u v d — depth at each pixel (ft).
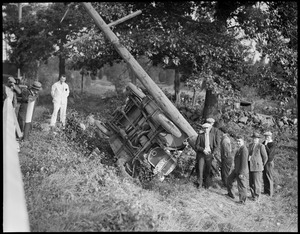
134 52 42.06
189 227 21.68
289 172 33.01
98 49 41.70
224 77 44.37
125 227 18.88
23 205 13.88
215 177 31.14
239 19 43.93
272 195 28.32
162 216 21.90
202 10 45.73
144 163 28.71
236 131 44.24
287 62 42.27
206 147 27.50
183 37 40.81
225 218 23.56
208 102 46.16
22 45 35.88
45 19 37.17
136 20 44.39
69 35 37.81
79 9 37.45
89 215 19.21
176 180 28.99
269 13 43.16
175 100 54.13
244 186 26.00
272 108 55.01
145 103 29.60
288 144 41.47
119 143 31.04
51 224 17.61
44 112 41.60
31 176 23.06
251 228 22.48
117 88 60.13
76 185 23.17
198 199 26.16
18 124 29.40
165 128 27.84
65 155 28.55
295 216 24.80
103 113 46.34
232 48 41.86
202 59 42.04
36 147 29.12
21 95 30.63
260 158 26.96
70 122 37.29
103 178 25.20
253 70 45.01
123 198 22.49
